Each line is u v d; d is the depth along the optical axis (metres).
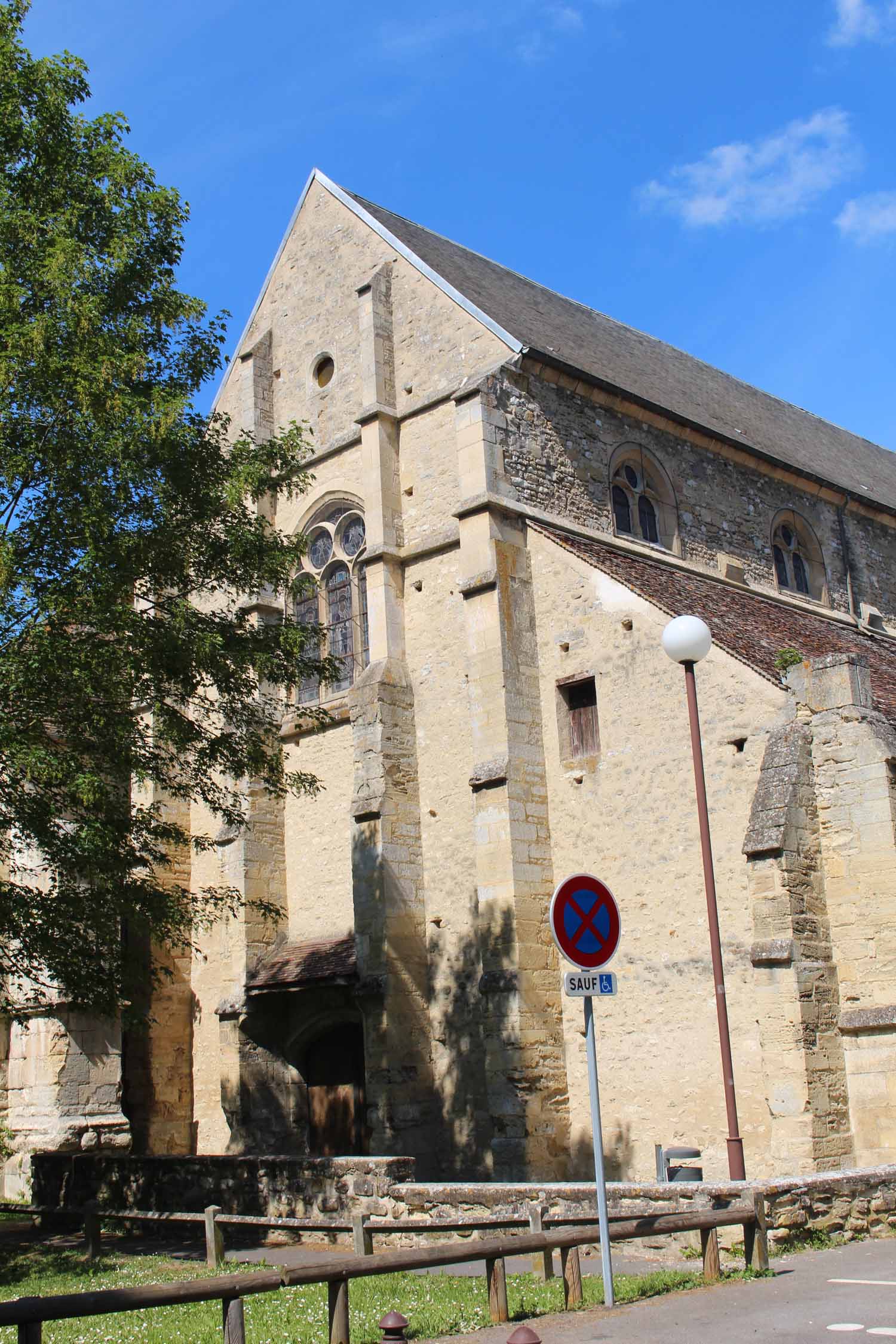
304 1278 8.96
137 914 17.36
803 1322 9.34
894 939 17.42
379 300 25.62
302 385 27.64
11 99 17.59
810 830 18.17
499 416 23.14
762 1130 18.05
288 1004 24.86
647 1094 19.47
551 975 20.86
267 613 26.75
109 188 18.20
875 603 31.03
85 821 16.48
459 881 22.42
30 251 17.09
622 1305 10.48
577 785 21.28
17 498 16.92
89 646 16.67
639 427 25.95
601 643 21.41
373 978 22.06
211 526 19.11
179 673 17.64
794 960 17.28
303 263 28.25
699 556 26.39
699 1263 12.58
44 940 16.39
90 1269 15.03
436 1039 22.17
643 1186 13.56
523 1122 19.80
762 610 24.48
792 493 29.48
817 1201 12.96
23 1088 24.02
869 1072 17.31
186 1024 26.38
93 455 16.45
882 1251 12.28
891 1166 14.13
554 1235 10.64
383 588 24.00
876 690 21.09
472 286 26.97
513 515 22.81
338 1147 23.91
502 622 21.95
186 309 18.69
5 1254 16.77
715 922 14.45
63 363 16.19
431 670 23.56
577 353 26.50
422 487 24.44
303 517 26.86
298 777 19.92
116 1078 24.17
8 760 15.89
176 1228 18.09
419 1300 11.62
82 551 16.86
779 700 18.91
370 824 22.80
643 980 19.81
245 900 25.00
